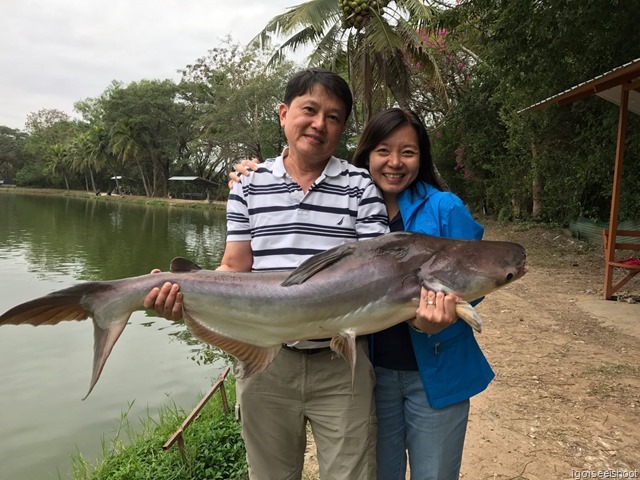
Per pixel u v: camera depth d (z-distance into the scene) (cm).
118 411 575
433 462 241
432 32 1592
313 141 236
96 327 233
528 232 1750
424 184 259
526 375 527
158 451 414
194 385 645
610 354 586
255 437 246
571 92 846
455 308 211
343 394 236
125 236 2492
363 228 246
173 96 5328
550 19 941
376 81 1537
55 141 8562
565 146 1561
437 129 2422
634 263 836
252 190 248
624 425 413
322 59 1666
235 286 235
